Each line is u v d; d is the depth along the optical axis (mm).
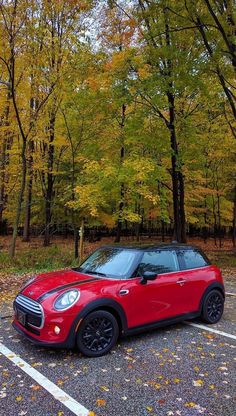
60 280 4910
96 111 13406
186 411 3127
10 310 6461
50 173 17438
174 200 14039
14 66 11734
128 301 4699
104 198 13492
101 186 12398
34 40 11008
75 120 14188
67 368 3986
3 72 12648
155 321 5055
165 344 4832
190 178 16672
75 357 4305
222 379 3758
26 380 3684
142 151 14250
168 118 14430
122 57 11500
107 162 12812
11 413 3074
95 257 5754
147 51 11352
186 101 14211
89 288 4492
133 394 3414
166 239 27734
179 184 15477
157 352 4520
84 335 4285
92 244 21891
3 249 17406
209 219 25125
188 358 4332
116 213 14414
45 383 3619
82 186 13117
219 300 6105
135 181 12219
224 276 11398
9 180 18594
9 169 16719
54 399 3309
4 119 14617
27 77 12875
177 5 9875
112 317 4500
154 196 12789
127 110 15062
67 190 15375
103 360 4234
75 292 4371
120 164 12797
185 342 4922
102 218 18141
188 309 5562
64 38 11281
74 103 13297
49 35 10969
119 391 3469
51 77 12008
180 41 11273
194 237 35469
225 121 15531
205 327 5680
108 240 25922
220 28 9469
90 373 3861
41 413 3078
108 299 4492
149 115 13219
